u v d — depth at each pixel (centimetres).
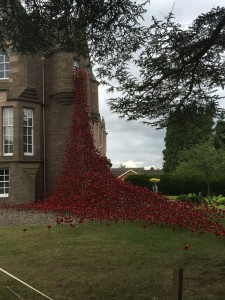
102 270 649
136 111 661
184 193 3306
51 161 1936
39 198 1888
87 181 1589
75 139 1848
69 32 587
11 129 1877
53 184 1925
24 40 591
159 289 555
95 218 1171
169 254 746
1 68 1903
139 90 640
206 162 2825
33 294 544
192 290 550
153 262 691
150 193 1450
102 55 627
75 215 1277
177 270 331
